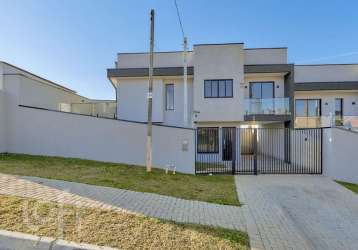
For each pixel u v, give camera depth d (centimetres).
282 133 1675
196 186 834
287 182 979
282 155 1667
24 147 1141
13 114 1143
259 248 418
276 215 587
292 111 1611
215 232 449
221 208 608
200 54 1645
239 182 962
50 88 1432
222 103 1628
